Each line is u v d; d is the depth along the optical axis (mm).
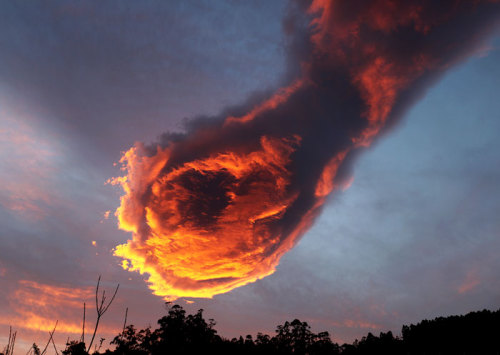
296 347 73875
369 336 72375
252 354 69125
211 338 66250
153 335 62656
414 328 66125
